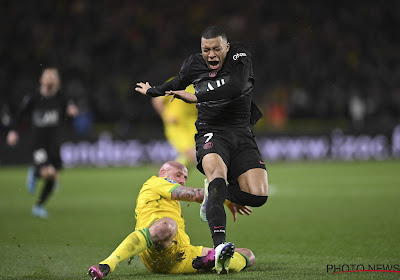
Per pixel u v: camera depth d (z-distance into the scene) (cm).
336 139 8575
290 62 9431
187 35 9588
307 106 9262
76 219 3181
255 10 9944
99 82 8862
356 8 10169
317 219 3006
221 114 1802
